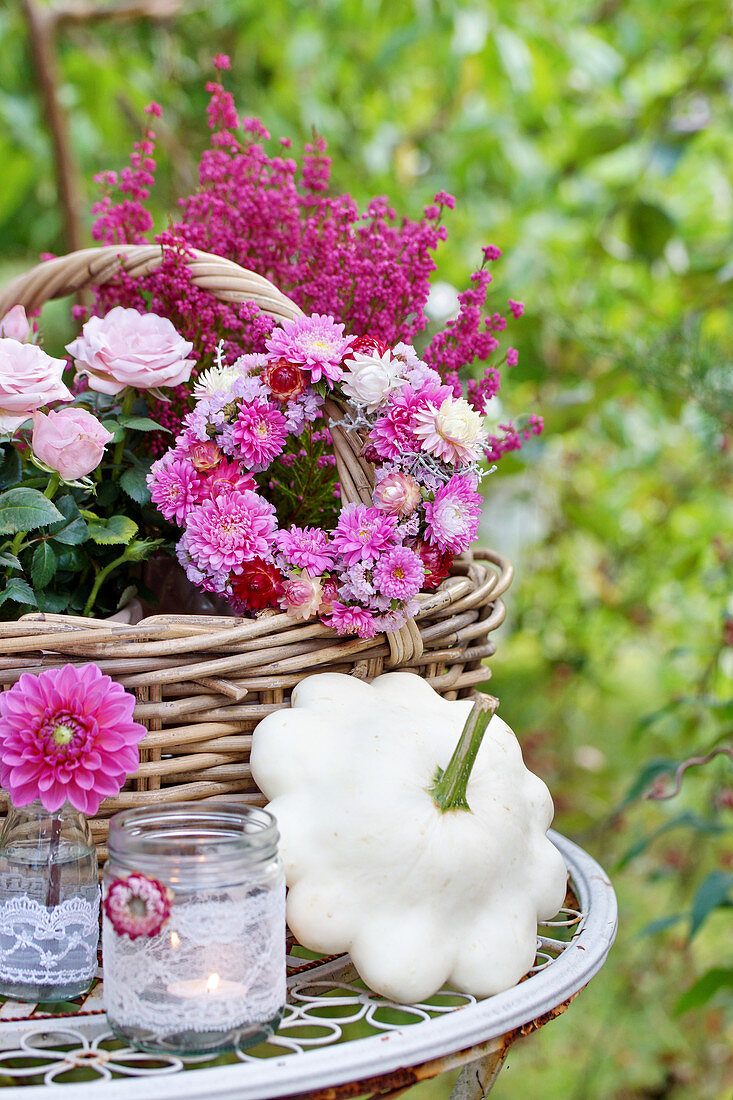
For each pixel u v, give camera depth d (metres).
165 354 1.48
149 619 1.39
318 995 1.40
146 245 1.56
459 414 1.42
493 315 1.57
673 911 2.96
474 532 1.44
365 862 1.35
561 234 3.22
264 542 1.41
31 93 3.24
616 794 3.40
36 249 3.69
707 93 2.84
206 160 1.62
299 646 1.42
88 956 1.35
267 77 3.80
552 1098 2.78
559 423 2.64
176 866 1.29
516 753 1.44
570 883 1.56
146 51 3.57
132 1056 1.29
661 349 2.28
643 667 4.59
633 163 3.25
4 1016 1.33
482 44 3.02
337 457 1.43
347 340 1.43
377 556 1.40
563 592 3.53
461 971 1.35
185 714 1.39
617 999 2.90
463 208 3.34
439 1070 1.30
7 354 1.41
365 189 3.28
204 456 1.43
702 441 2.66
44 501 1.42
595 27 3.38
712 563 3.10
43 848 1.35
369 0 3.21
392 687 1.44
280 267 1.61
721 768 2.34
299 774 1.38
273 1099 1.28
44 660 1.37
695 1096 2.72
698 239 3.44
